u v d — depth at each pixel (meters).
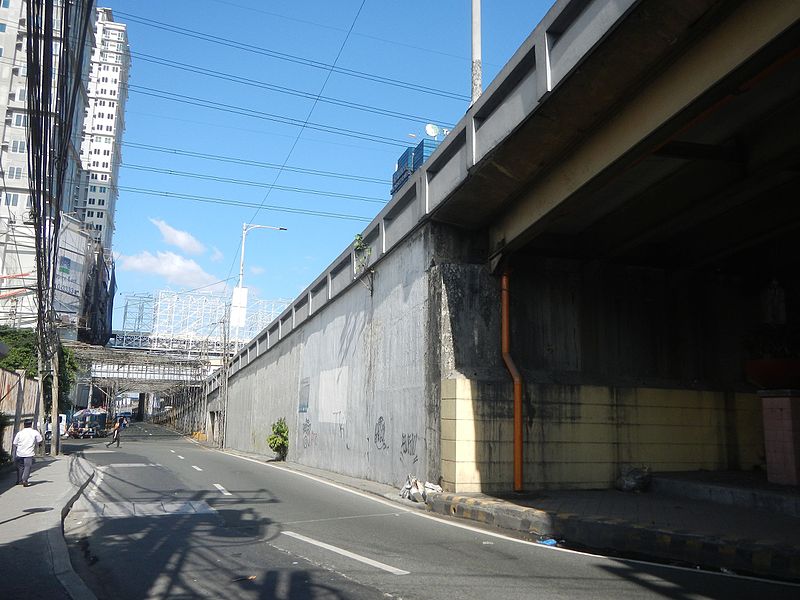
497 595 6.36
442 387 13.95
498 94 11.28
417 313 15.55
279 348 33.22
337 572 7.25
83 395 79.00
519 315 14.62
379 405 17.75
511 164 11.77
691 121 8.51
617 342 15.19
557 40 9.39
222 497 13.92
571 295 15.11
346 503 13.57
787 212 12.54
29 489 14.31
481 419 13.51
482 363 14.23
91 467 20.41
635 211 13.34
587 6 8.62
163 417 109.88
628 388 14.76
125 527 10.26
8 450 20.94
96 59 100.69
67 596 6.26
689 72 8.02
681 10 7.34
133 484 16.09
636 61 8.39
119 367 63.22
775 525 9.32
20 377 23.22
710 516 10.18
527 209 12.83
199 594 6.41
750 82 7.67
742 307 16.36
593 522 9.62
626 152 9.43
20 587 6.58
